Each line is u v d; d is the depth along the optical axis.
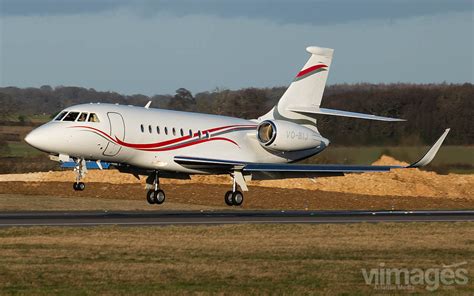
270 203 111.81
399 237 69.44
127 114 91.00
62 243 62.19
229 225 74.31
